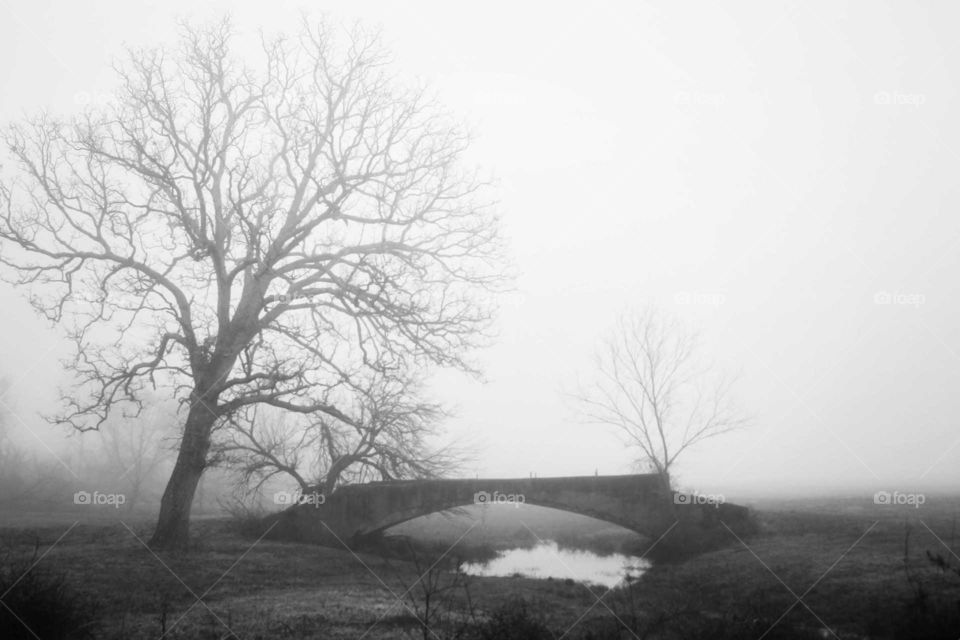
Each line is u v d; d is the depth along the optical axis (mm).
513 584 26938
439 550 37188
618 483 35312
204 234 29000
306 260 30766
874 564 25797
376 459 33656
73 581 22391
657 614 20750
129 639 16406
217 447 32531
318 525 35344
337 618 19281
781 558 28766
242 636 17141
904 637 17297
